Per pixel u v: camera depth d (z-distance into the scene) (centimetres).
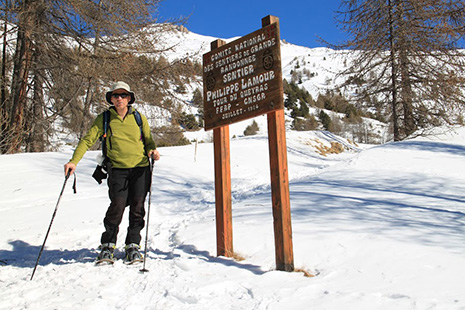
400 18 1596
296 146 2214
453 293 248
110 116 388
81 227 564
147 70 1389
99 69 1266
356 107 1780
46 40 1291
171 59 1461
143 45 1334
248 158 1550
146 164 394
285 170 339
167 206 752
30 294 273
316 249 355
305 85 12531
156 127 1508
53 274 326
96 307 248
